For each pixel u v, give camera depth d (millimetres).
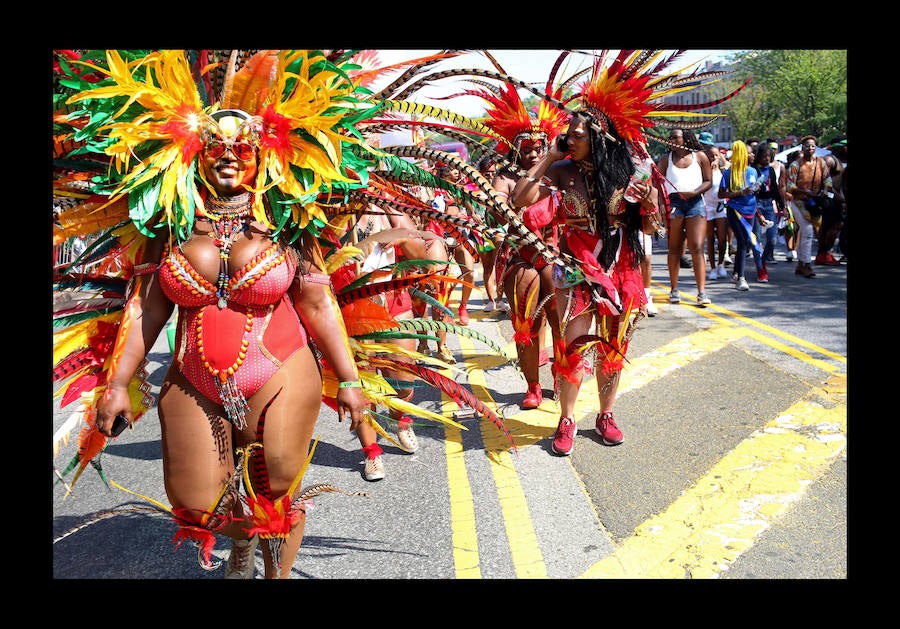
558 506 3631
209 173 2475
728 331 7020
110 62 2318
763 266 10242
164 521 3660
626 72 3908
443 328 3047
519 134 5094
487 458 4305
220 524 2508
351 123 2627
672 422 4652
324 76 2502
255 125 2434
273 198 2512
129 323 2479
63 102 2389
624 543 3246
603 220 4023
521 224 2758
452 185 2791
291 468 2496
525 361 5066
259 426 2461
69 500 3971
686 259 12281
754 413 4703
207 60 2592
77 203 2494
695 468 3949
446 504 3715
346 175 2645
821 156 10742
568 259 3637
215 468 2457
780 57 36250
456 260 7910
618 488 3779
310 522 3578
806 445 4125
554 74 5113
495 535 3377
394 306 4293
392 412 4297
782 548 3115
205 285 2434
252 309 2506
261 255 2451
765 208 11320
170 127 2393
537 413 5086
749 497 3568
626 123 3998
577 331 4168
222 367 2430
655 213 4121
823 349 6188
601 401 4414
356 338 2996
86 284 2650
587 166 4023
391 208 3008
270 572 2639
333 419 5207
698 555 3100
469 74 2709
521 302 4828
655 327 7395
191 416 2465
